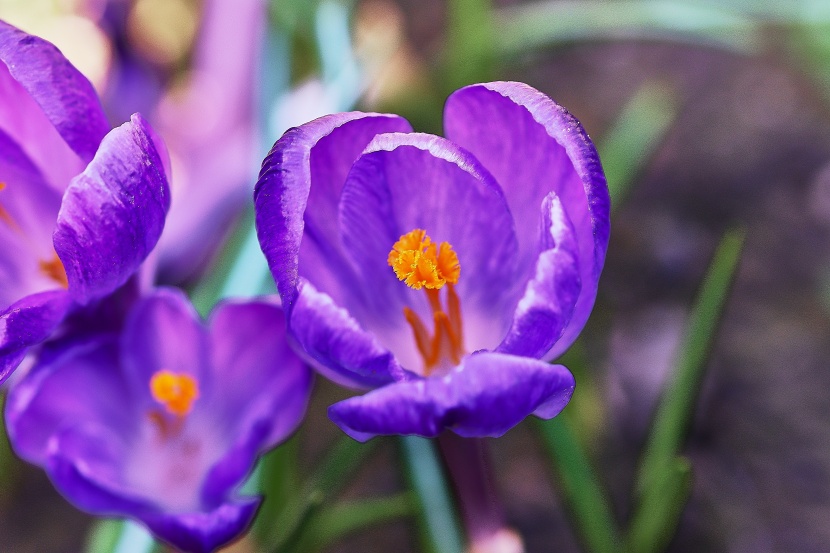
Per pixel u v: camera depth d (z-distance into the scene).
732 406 0.56
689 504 0.52
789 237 0.66
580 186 0.26
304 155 0.26
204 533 0.28
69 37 0.55
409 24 0.79
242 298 0.29
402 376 0.26
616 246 0.65
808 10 0.52
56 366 0.28
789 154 0.71
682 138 0.73
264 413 0.28
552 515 0.52
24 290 0.29
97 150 0.26
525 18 0.53
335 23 0.47
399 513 0.37
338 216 0.27
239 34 0.55
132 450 0.30
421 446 0.35
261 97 0.43
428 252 0.27
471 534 0.29
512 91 0.26
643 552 0.35
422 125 0.50
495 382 0.25
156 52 0.64
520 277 0.27
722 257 0.36
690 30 0.51
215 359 0.29
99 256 0.26
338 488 0.37
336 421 0.26
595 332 0.60
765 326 0.60
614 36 0.53
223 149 0.55
